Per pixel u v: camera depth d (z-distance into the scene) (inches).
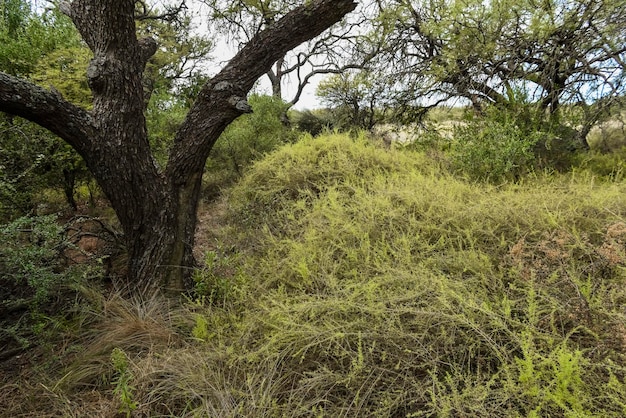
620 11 152.9
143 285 116.7
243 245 143.1
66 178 211.3
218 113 119.3
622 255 70.9
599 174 157.8
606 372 56.9
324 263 99.9
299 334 77.2
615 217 92.4
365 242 101.6
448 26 208.1
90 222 194.5
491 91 200.5
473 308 70.2
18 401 81.1
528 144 155.7
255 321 88.4
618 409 50.8
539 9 177.0
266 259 120.0
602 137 218.1
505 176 153.6
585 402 51.5
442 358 68.1
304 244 112.7
